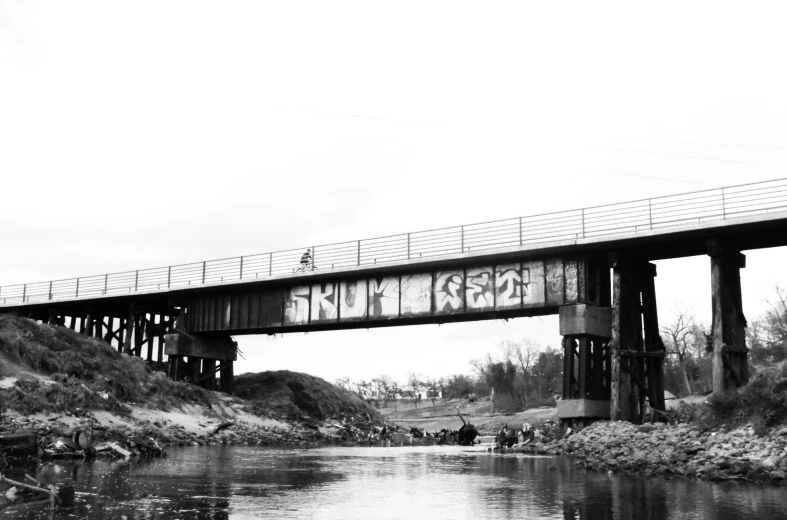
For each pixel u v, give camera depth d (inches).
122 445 1359.5
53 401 1537.9
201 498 741.3
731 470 976.3
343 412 3011.8
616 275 1615.4
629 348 1630.2
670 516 627.5
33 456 1018.1
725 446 1116.5
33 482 797.2
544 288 1726.1
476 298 1836.9
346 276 2105.1
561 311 1674.5
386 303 2009.1
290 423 2518.5
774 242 1541.6
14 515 610.2
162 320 2723.9
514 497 769.6
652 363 1672.0
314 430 2519.7
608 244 1612.9
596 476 1013.8
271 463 1253.7
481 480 960.9
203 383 2551.7
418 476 1025.5
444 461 1353.3
